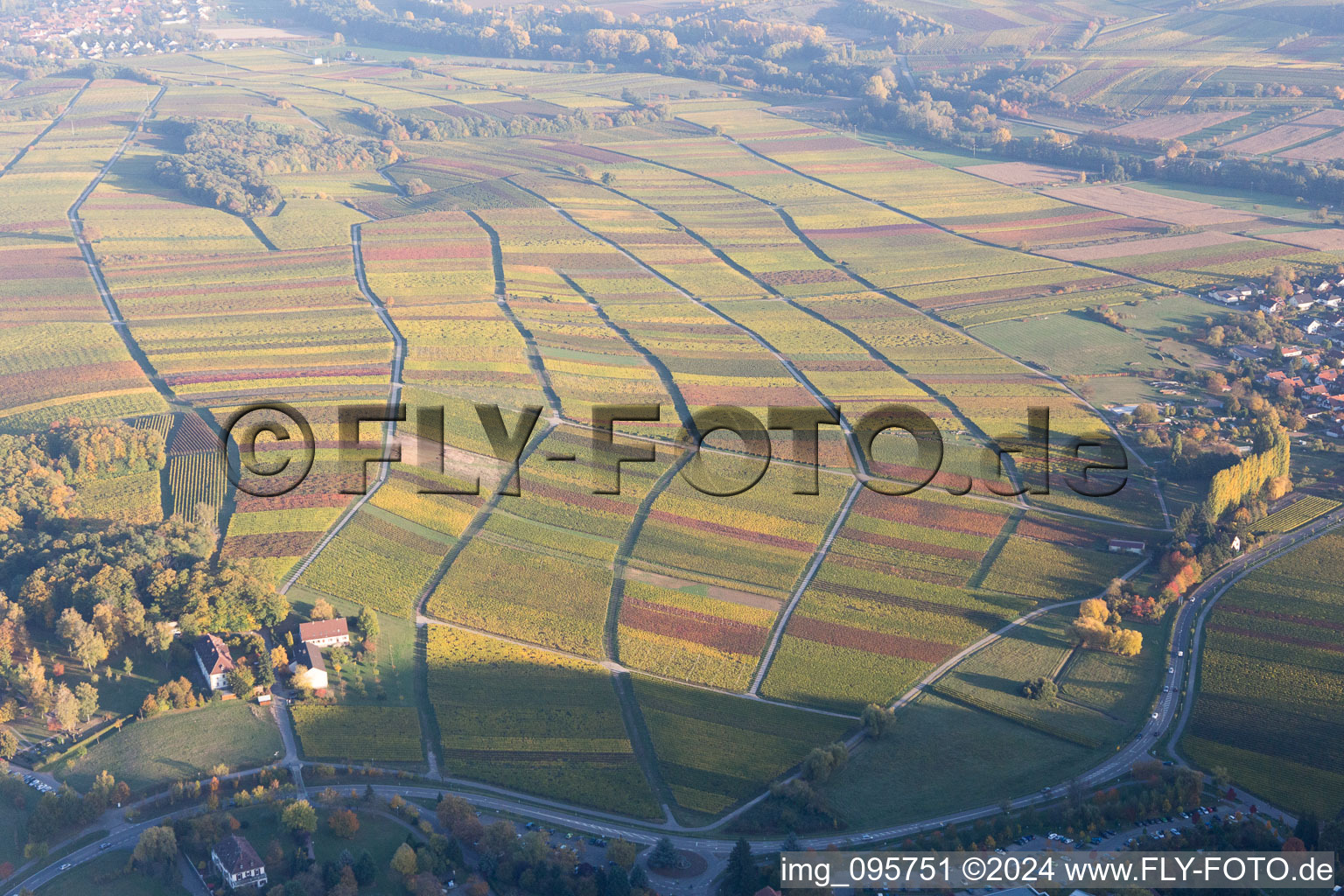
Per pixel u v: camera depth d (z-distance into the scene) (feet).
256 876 565.94
